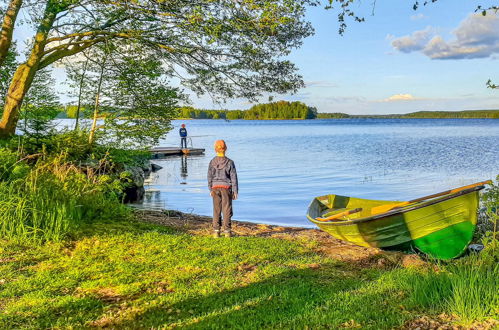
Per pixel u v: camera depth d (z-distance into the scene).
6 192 8.55
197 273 6.20
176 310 4.88
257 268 6.52
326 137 65.31
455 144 45.66
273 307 4.87
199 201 15.95
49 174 10.08
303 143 51.50
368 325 4.30
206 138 65.69
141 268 6.34
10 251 6.93
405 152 36.91
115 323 4.56
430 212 7.05
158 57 14.15
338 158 32.53
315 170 25.42
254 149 42.47
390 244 7.69
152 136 17.73
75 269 6.23
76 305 4.96
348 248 7.89
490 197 6.40
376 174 23.34
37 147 13.78
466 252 7.52
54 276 5.94
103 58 16.14
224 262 6.75
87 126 17.44
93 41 13.70
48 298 5.15
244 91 14.06
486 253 5.73
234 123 187.25
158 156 35.69
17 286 5.52
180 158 35.03
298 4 10.67
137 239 8.00
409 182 20.31
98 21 12.89
